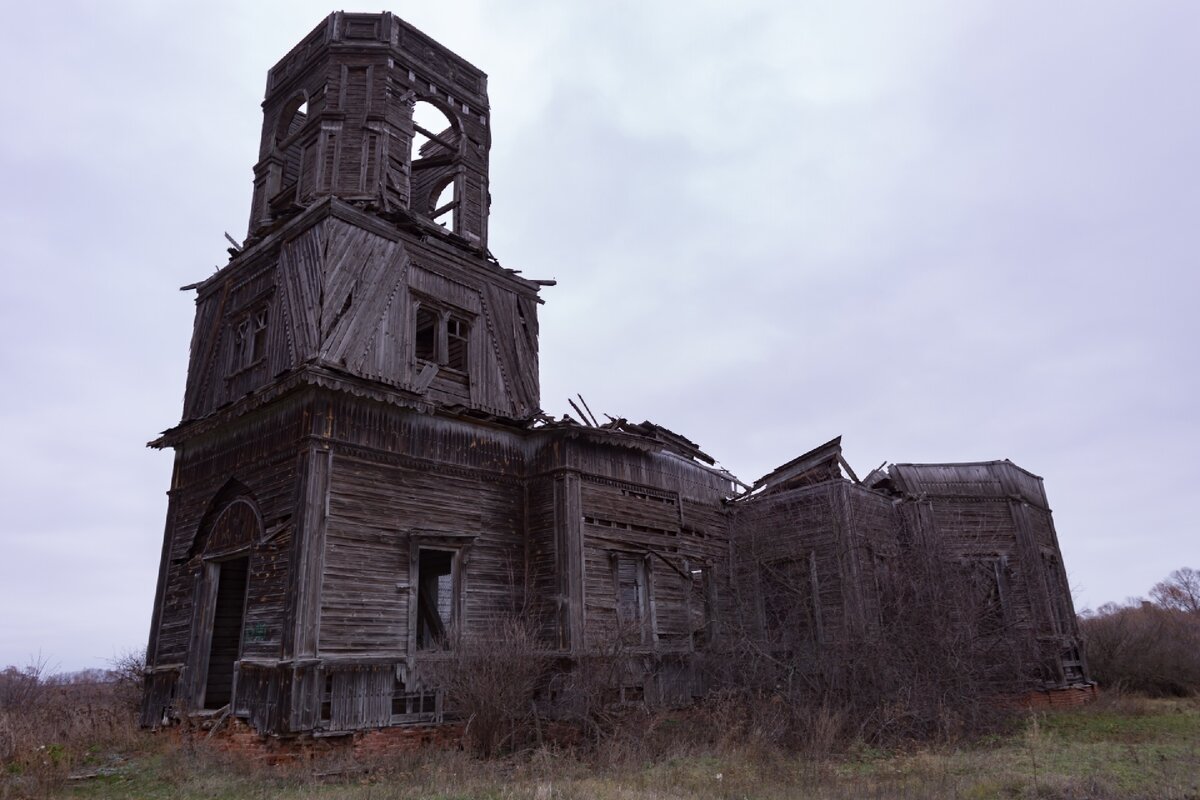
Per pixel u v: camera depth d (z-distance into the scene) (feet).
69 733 49.67
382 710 48.14
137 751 47.42
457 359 63.93
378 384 52.29
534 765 43.27
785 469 79.51
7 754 42.73
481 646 49.42
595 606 58.95
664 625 65.05
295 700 44.16
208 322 65.57
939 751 49.37
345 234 55.83
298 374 49.42
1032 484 93.04
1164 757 45.80
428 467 55.47
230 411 55.01
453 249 63.52
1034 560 84.89
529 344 68.13
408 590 51.75
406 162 63.98
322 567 47.47
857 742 50.06
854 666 55.06
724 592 72.38
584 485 61.36
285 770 41.86
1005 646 66.49
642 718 52.37
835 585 69.77
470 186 69.26
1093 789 36.58
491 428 60.85
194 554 57.67
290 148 69.77
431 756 44.80
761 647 60.34
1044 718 68.13
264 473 52.70
